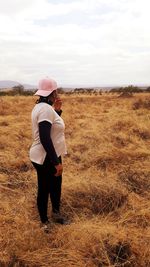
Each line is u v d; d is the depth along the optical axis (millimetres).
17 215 4555
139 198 5152
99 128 10703
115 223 4293
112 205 4875
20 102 22875
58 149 3943
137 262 3533
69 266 3469
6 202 5008
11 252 3676
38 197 4184
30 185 5711
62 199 4984
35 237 3971
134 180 5863
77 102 25469
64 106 20938
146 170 6379
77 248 3738
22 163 7000
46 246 3857
